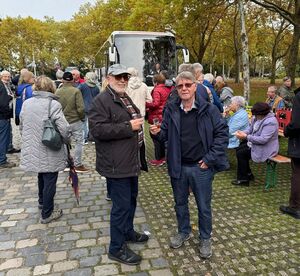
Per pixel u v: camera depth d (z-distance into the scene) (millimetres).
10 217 4453
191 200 4930
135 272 3227
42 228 4133
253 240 3793
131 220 3662
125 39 10859
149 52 10930
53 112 3986
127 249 3439
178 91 3174
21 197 5164
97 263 3379
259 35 32969
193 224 4203
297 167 4340
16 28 42250
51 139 3859
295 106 4043
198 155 3305
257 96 22422
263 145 5207
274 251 3566
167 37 11031
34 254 3557
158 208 4684
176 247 3619
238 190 5352
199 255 3484
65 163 4203
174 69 11086
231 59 44219
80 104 6051
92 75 7836
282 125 6633
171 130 3334
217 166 3307
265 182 5742
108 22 30562
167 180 5883
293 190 4383
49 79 4137
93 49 39875
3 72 7031
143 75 10828
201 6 15766
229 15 24406
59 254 3551
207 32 28906
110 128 2992
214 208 4664
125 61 10812
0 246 3719
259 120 5234
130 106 3305
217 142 3209
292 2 21812
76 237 3904
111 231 3340
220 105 6133
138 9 20703
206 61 47750
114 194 3217
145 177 6070
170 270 3250
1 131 6527
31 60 46500
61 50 50031
